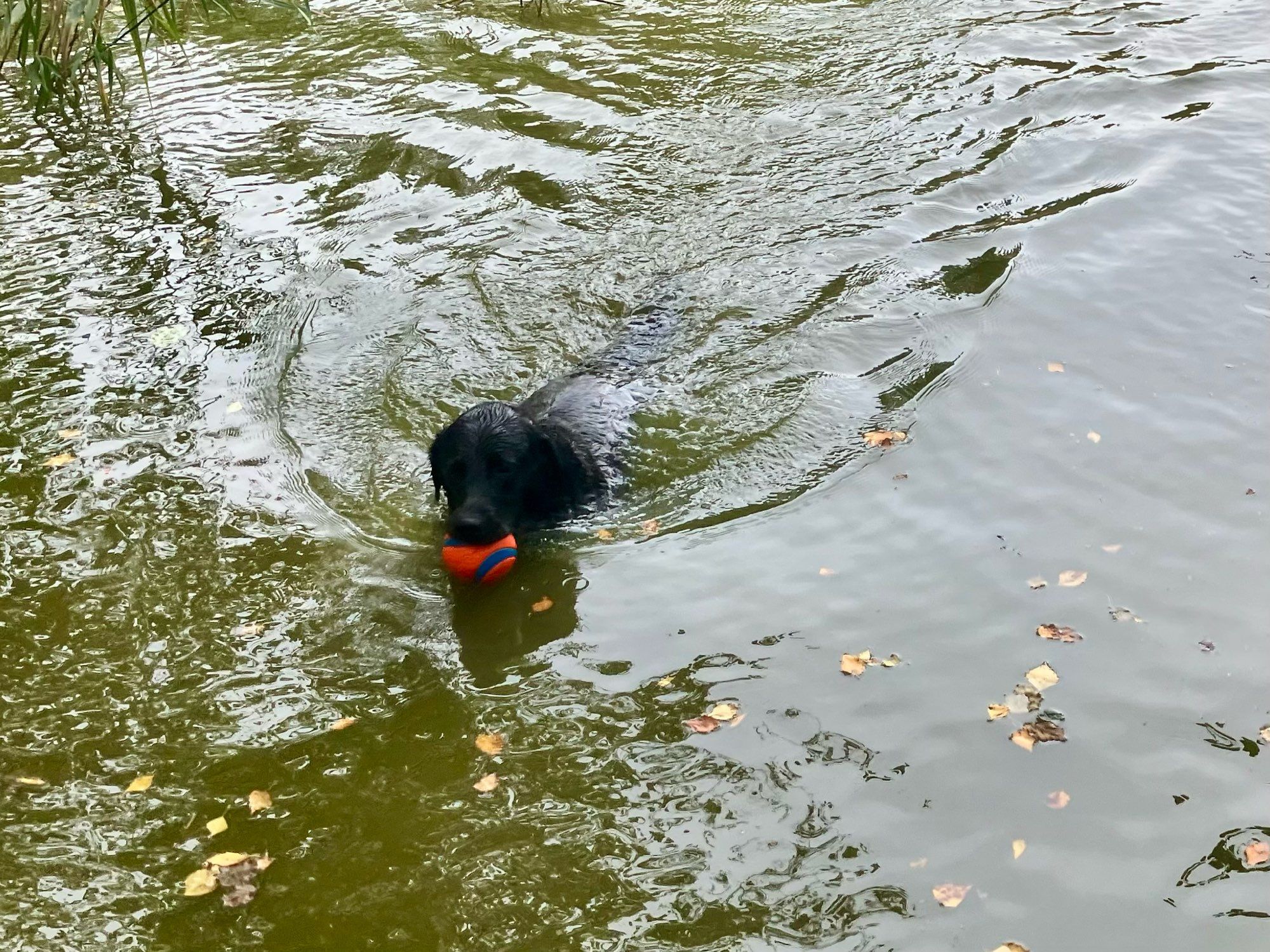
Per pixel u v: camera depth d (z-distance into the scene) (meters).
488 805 1.37
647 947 1.22
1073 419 1.88
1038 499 1.73
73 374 2.10
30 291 2.33
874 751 1.40
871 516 1.73
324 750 1.44
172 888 1.29
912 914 1.24
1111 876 1.26
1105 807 1.33
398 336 2.20
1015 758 1.38
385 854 1.32
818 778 1.38
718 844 1.32
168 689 1.52
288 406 2.03
